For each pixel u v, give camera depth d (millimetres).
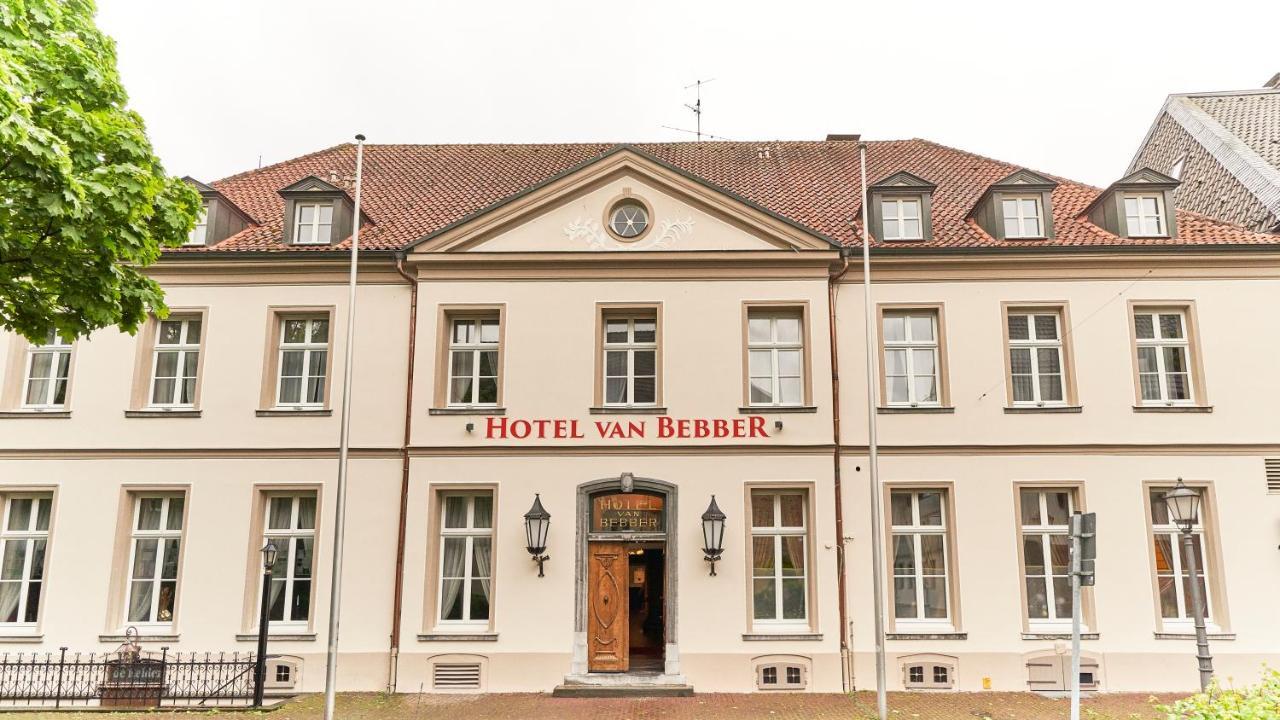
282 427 16484
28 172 9383
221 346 16812
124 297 11398
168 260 16844
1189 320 16594
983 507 15906
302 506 16516
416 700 14719
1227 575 15562
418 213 18750
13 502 16578
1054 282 16703
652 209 16828
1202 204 20984
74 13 11047
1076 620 9562
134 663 15375
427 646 15500
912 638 15414
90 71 10531
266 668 15578
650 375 16719
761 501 16141
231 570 15984
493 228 16828
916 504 16188
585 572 15734
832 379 16266
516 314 16641
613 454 16078
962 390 16328
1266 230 17562
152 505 16531
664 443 16047
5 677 15461
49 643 15742
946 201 18875
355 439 16359
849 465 16031
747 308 16656
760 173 20828
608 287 16719
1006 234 17281
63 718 13484
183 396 16938
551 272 16766
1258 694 7879
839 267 16719
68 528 16156
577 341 16531
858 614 15523
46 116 9969
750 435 16094
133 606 16125
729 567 15633
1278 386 16234
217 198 17578
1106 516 15828
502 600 15617
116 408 16594
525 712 13766
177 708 14078
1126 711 13773
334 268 17000
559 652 15414
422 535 15875
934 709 13883
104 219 10305
